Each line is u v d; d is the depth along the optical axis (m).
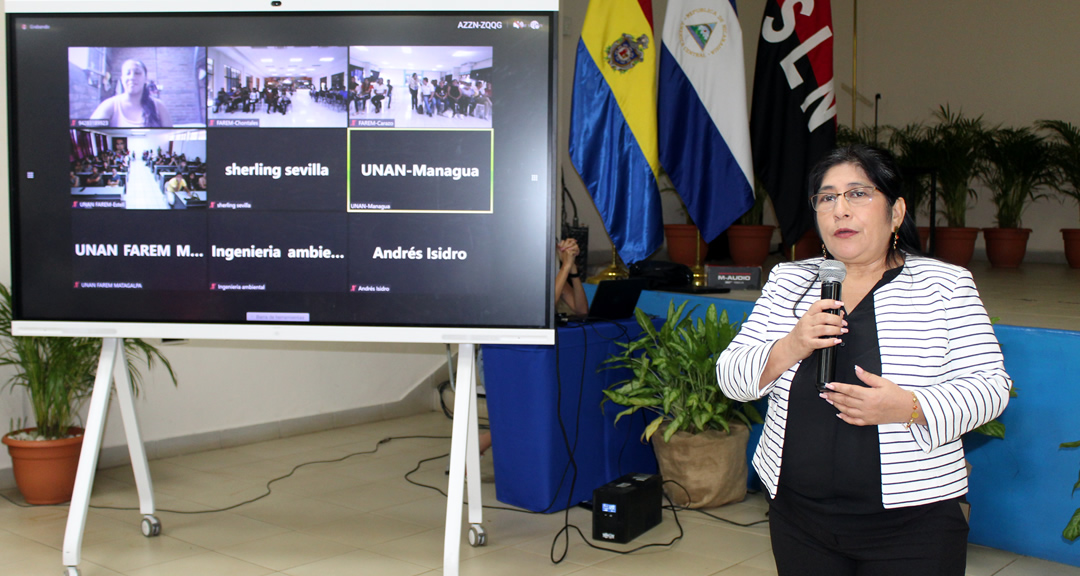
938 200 8.44
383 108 2.39
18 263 2.49
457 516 2.36
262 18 2.41
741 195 4.36
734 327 3.17
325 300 2.43
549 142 2.36
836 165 1.38
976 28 8.62
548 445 3.11
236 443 4.34
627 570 2.57
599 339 3.30
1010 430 2.75
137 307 2.47
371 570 2.56
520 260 2.38
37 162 2.47
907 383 1.29
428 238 2.40
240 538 2.87
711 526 3.02
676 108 4.36
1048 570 2.62
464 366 2.43
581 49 4.30
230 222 2.44
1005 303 4.05
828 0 4.39
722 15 4.37
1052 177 7.54
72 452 3.32
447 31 2.37
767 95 4.45
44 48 2.45
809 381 1.37
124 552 2.72
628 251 4.29
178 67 2.43
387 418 5.09
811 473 1.34
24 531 2.95
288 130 2.42
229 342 4.30
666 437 3.11
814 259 1.50
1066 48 8.05
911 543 1.30
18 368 3.53
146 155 2.45
